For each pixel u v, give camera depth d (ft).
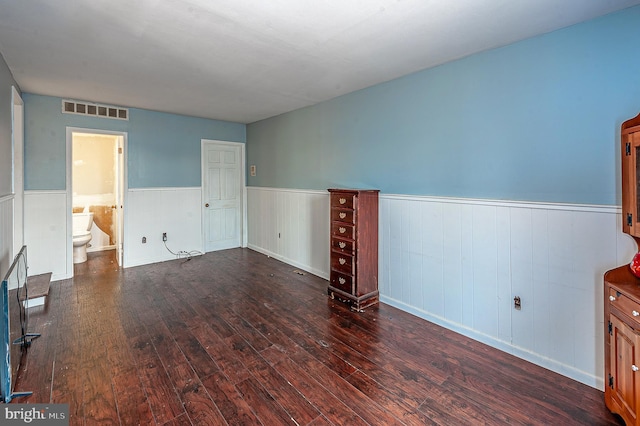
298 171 15.44
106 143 18.97
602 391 6.52
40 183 12.92
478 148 8.57
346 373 7.11
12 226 10.31
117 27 7.22
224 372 7.12
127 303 10.97
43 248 13.07
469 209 8.70
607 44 6.48
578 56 6.86
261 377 6.95
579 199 6.95
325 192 13.75
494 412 5.93
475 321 8.66
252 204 19.29
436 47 8.16
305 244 15.05
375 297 11.09
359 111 12.05
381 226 11.15
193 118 17.40
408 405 6.11
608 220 6.48
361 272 10.63
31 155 12.69
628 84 6.26
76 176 18.19
